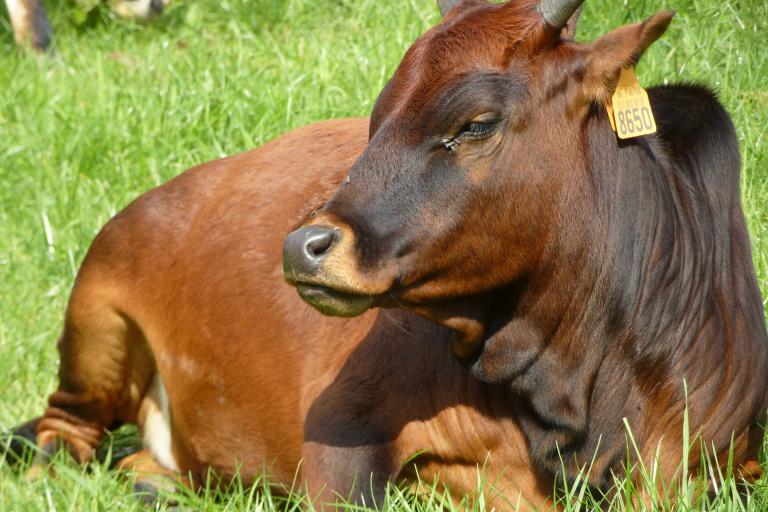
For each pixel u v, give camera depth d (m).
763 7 12.62
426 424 7.38
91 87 14.59
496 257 6.68
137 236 9.48
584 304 6.92
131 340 9.70
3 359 10.63
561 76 6.68
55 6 18.45
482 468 7.36
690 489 6.91
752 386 7.38
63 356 9.95
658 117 7.59
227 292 8.71
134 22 17.59
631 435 6.96
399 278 6.54
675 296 7.12
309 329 8.19
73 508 8.34
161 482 9.29
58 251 12.01
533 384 7.00
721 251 7.46
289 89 13.02
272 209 8.85
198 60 14.87
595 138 6.88
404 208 6.51
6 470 9.59
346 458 7.36
